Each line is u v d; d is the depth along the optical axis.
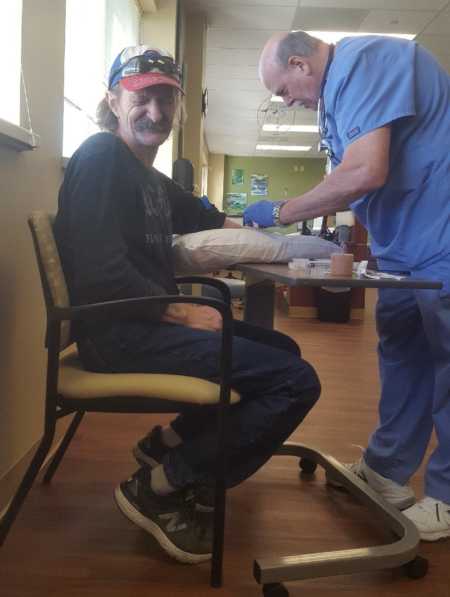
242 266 1.55
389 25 5.68
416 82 1.43
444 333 1.44
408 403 1.61
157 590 1.25
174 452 1.32
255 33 6.04
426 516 1.49
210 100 8.84
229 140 12.32
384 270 1.57
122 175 1.34
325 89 1.52
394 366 1.63
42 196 1.76
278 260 1.63
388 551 1.27
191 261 1.61
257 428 1.27
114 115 1.55
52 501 1.64
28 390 1.71
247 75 7.50
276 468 1.94
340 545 1.46
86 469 1.86
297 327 5.05
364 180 1.39
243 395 1.30
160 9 4.54
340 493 1.76
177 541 1.32
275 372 1.27
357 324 5.32
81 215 1.24
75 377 1.26
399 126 1.44
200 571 1.32
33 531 1.47
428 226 1.45
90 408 1.23
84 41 2.81
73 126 2.69
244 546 1.43
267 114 9.58
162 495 1.32
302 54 1.56
